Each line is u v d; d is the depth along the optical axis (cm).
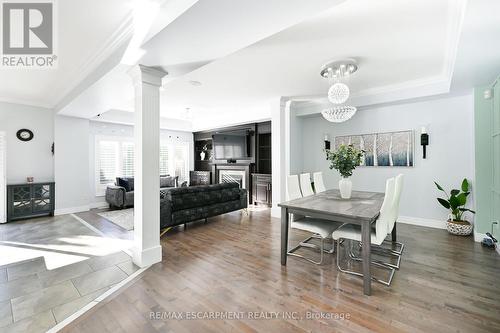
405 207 455
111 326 177
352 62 316
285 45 273
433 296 213
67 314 191
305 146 588
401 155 455
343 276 253
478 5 164
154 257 285
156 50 232
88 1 199
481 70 285
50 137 545
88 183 592
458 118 401
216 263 285
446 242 346
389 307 198
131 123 676
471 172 390
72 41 266
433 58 309
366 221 221
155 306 202
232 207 502
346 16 217
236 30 196
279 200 509
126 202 603
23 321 183
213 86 423
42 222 479
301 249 330
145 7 205
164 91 457
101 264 283
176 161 838
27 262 289
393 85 416
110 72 285
